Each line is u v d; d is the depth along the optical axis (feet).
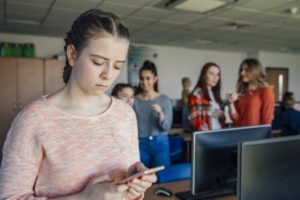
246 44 23.16
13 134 2.09
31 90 15.02
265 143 3.25
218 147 4.24
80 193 2.08
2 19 15.05
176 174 5.94
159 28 17.11
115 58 2.15
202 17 14.46
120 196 2.04
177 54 24.81
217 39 20.94
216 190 4.61
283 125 13.05
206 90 7.70
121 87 7.91
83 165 2.19
